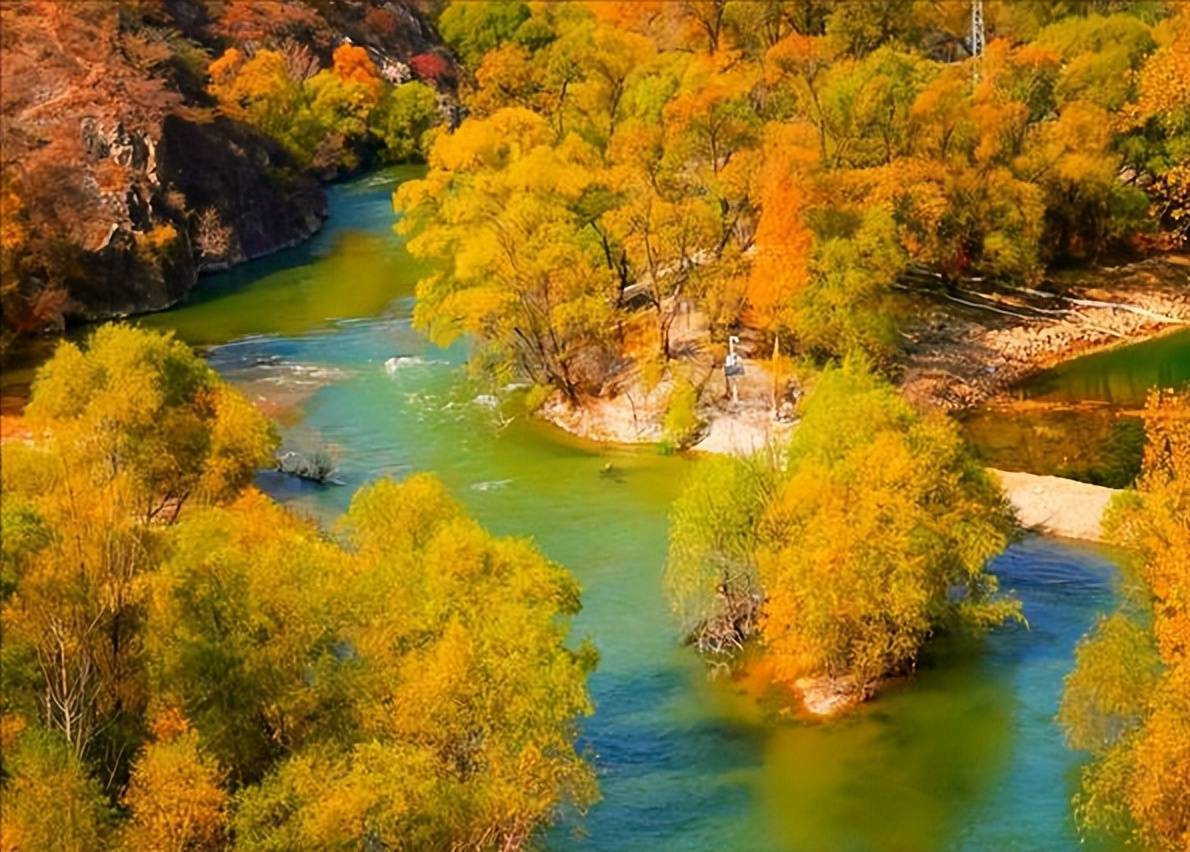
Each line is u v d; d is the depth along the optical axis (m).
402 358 87.62
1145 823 35.78
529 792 34.47
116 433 52.09
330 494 65.50
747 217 79.69
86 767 32.88
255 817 31.66
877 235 76.00
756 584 49.84
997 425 75.19
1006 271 91.75
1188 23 86.75
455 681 34.44
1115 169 98.88
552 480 67.19
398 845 32.38
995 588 50.50
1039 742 43.50
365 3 197.25
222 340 95.06
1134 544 46.69
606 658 49.47
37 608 34.66
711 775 42.59
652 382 74.06
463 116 185.38
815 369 74.44
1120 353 86.38
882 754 43.31
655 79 93.19
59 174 108.62
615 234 76.75
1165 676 36.97
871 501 47.03
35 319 98.00
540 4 189.75
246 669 34.62
